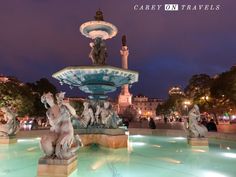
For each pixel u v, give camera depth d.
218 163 6.38
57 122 5.05
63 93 5.39
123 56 49.41
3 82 33.41
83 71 10.04
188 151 8.36
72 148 5.10
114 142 8.79
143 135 14.58
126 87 46.59
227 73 32.94
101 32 11.35
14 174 5.20
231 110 37.41
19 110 33.50
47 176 4.72
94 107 10.42
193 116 9.48
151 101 134.88
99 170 5.63
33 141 11.23
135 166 6.03
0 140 9.77
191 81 43.50
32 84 39.91
